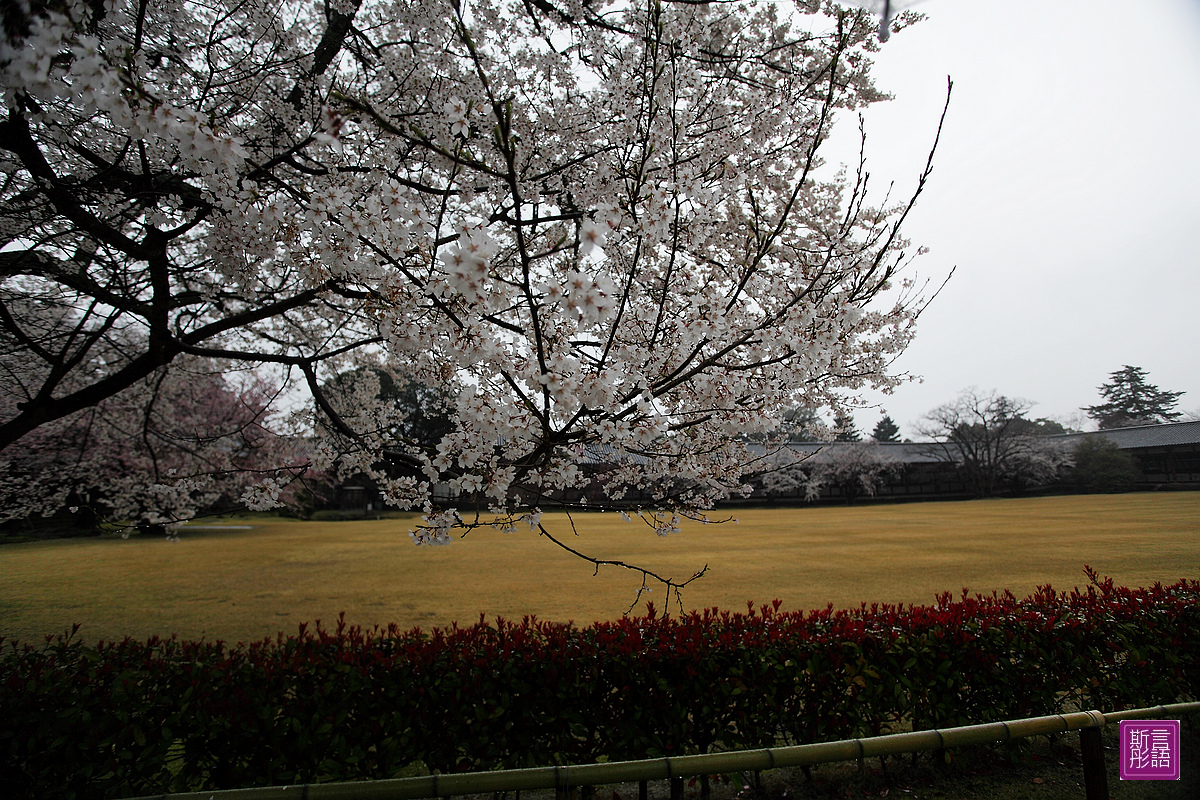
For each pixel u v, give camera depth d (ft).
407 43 13.34
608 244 9.77
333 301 15.40
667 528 11.86
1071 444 132.26
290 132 12.69
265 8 13.10
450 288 6.67
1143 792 9.71
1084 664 11.42
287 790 5.44
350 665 9.28
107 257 13.56
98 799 7.73
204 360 24.72
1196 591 13.44
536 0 13.20
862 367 12.29
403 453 12.62
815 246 15.39
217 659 9.82
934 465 135.23
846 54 14.82
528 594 27.48
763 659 10.05
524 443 8.30
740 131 13.12
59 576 33.96
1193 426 126.82
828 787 9.93
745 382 8.23
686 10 11.64
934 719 10.57
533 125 14.35
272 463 38.86
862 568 33.50
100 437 29.91
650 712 9.50
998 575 30.68
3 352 15.15
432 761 8.86
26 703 7.95
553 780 5.69
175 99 10.18
